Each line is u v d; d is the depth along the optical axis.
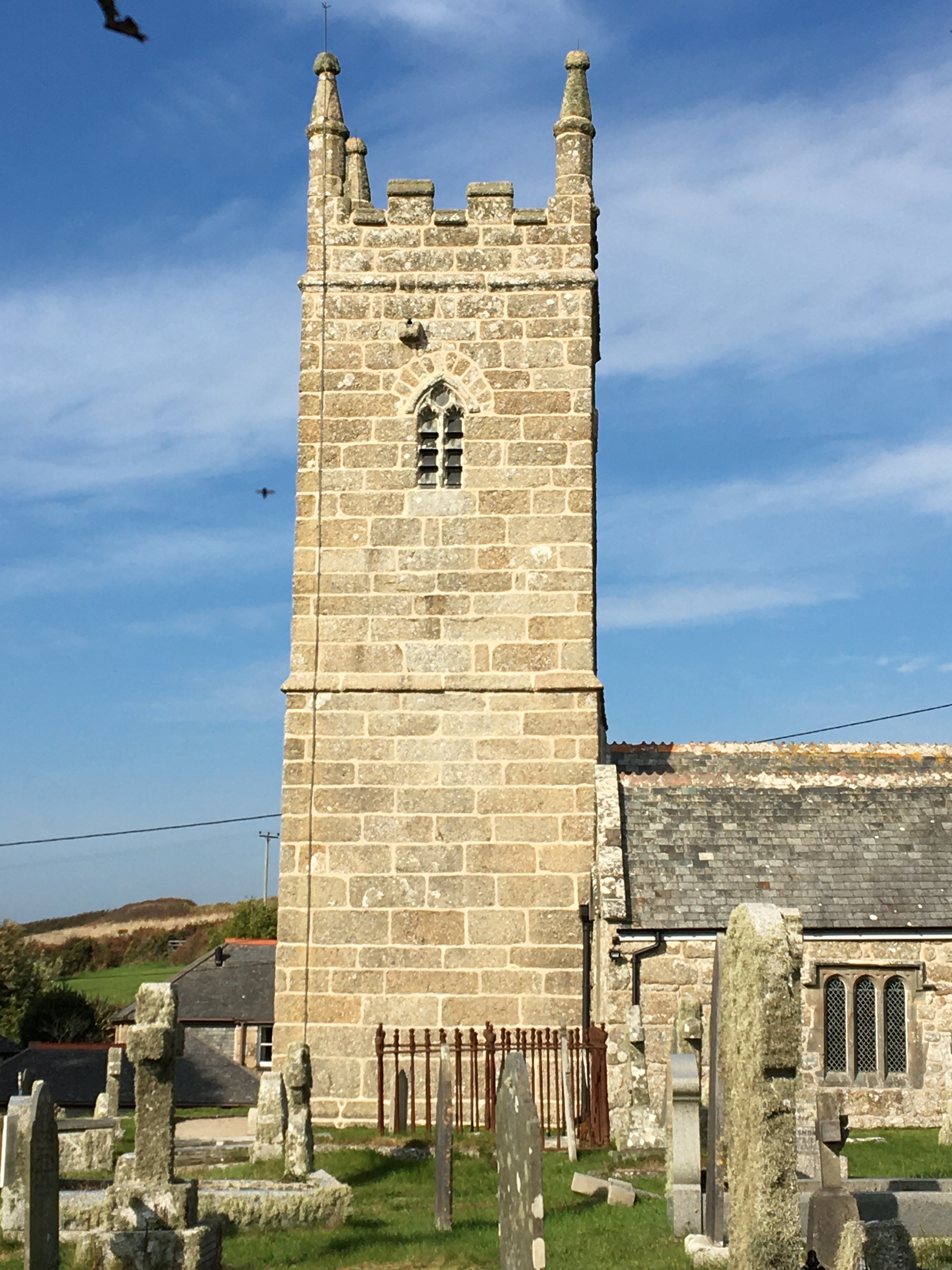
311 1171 21.16
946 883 26.77
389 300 30.69
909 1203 14.67
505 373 30.38
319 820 29.02
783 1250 11.44
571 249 30.69
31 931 126.88
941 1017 25.62
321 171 31.19
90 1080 42.53
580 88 31.39
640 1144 22.77
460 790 29.03
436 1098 26.92
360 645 29.67
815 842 27.61
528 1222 11.47
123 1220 15.54
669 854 27.23
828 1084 25.58
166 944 114.56
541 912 28.50
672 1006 25.44
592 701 29.28
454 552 29.89
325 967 28.48
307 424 30.42
